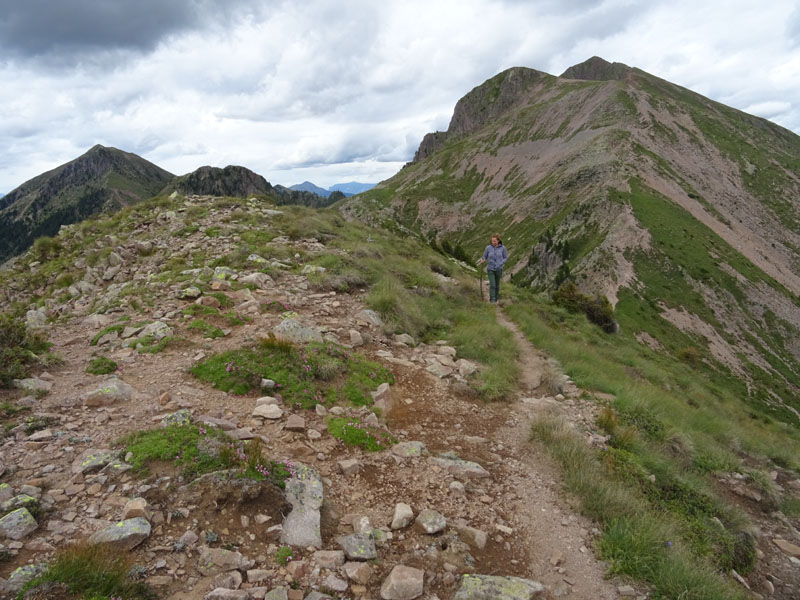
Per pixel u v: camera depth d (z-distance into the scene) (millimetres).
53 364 7273
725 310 98188
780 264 127375
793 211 153750
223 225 17969
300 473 4984
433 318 13133
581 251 120000
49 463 4723
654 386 16469
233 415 6133
